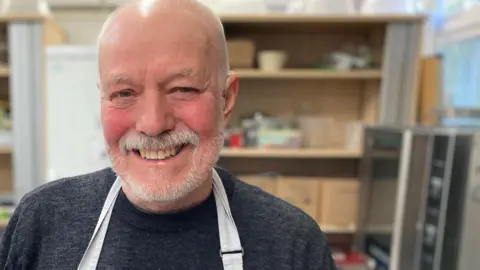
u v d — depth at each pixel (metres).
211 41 0.62
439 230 1.43
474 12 2.04
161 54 0.58
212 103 0.62
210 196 0.70
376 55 2.14
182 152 0.63
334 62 2.11
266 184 2.11
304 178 2.19
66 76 2.00
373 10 1.95
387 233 1.70
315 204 2.11
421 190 1.48
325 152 2.07
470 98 2.16
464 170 1.40
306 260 0.69
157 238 0.65
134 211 0.67
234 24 2.08
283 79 2.34
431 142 1.45
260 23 2.05
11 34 1.91
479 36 2.03
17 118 1.94
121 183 0.70
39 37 1.92
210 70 0.62
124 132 0.62
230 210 0.70
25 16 1.88
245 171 2.38
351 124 2.23
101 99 0.63
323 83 2.35
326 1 1.94
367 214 1.95
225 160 2.36
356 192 2.10
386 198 1.72
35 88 1.93
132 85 0.59
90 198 0.72
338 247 2.18
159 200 0.62
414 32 1.93
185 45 0.59
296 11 2.01
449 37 2.23
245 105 2.36
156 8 0.60
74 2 2.58
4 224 1.91
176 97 0.61
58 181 0.76
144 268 0.64
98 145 2.02
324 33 2.31
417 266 1.50
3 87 2.34
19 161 1.96
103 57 0.61
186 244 0.65
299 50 2.32
